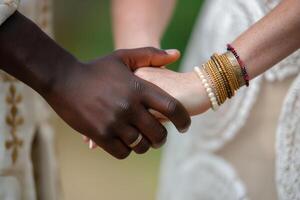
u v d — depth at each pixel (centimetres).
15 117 153
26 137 154
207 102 146
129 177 278
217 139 170
